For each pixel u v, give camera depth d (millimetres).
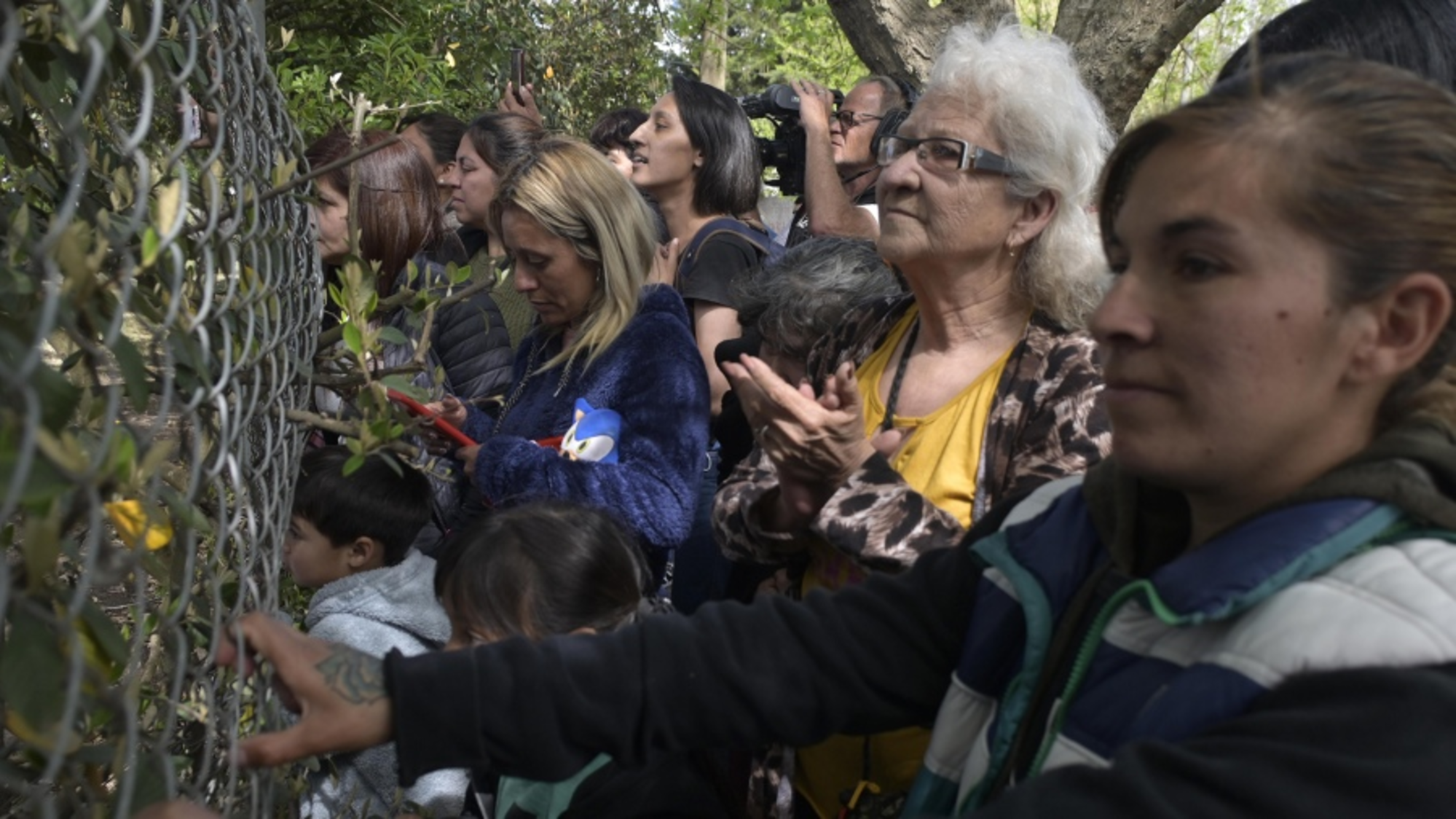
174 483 960
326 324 2629
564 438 2322
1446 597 760
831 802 1685
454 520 2646
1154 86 7125
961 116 1702
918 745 1597
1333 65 848
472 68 6000
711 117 3557
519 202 2385
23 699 698
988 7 5254
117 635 763
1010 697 1003
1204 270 822
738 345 2811
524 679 1089
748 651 1146
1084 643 943
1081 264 1705
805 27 9953
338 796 1848
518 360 2697
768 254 3504
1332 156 792
